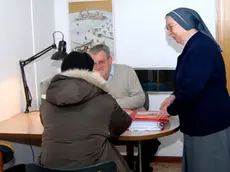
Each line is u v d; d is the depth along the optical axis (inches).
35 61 113.7
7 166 88.4
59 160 56.9
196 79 73.8
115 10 128.6
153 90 129.2
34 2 113.5
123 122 63.3
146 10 126.6
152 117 78.3
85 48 132.1
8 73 95.7
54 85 60.4
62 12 132.8
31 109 109.5
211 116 77.2
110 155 59.9
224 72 78.7
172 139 131.5
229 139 79.7
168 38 126.3
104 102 59.7
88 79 60.3
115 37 130.0
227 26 121.4
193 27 78.4
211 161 79.0
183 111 79.2
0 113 91.0
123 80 107.7
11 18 97.5
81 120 58.0
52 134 58.5
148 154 104.8
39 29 117.6
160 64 128.4
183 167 85.2
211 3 121.7
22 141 93.5
